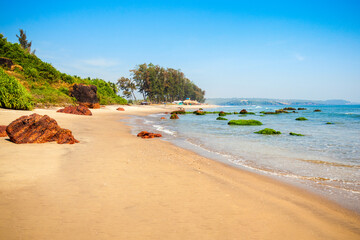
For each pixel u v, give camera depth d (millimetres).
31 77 41219
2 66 38688
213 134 16609
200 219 3816
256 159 8938
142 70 120312
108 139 12320
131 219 3697
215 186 5566
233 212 4156
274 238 3338
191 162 8094
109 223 3537
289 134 16594
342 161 8648
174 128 20828
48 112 27562
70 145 9812
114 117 32562
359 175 6910
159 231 3373
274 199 4930
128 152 9086
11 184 4945
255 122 24625
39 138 9812
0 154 7465
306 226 3773
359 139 14211
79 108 31094
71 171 6125
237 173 6969
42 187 4879
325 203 4836
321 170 7445
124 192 4852
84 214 3789
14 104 23766
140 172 6406
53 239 3037
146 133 14602
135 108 68312
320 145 12141
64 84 48406
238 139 14211
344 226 3846
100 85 72438
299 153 10094
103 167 6691
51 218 3602
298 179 6488
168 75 129000
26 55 46062
